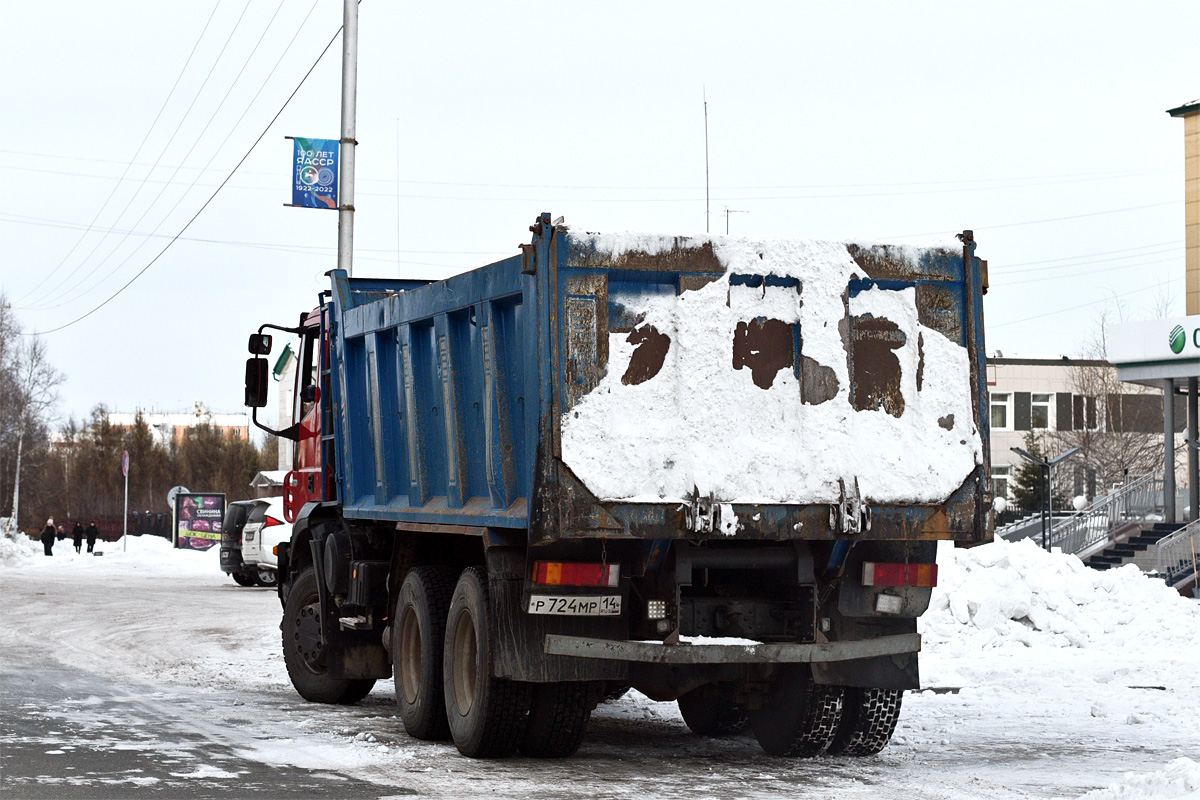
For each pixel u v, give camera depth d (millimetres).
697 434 8211
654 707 12406
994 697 12984
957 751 9688
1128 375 35156
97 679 14297
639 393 8180
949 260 8898
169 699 12594
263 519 32062
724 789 7906
